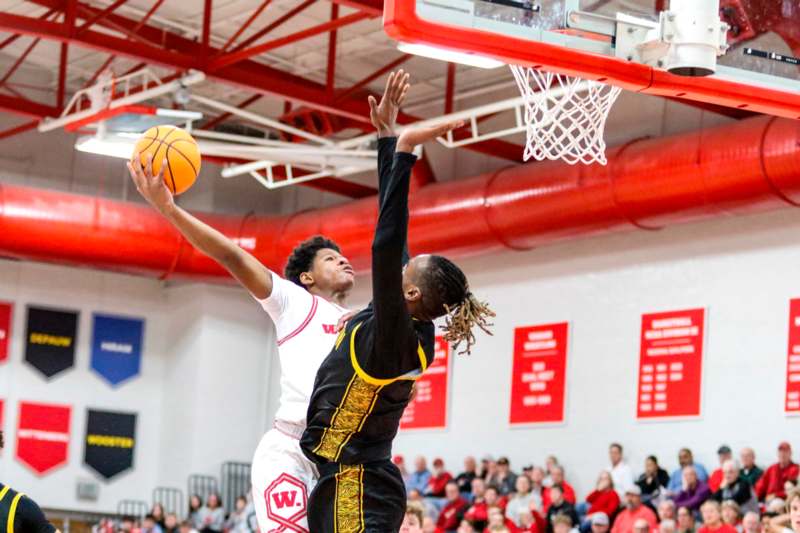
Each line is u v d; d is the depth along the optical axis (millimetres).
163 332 31469
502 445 25047
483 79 25531
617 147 21734
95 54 26812
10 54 27797
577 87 11891
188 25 24844
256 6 23234
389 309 5492
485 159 26203
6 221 26062
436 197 24281
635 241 23391
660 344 22594
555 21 9508
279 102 27281
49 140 30000
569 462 23719
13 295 29797
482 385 25703
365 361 5656
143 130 21031
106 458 30375
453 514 23391
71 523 29750
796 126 19047
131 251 27266
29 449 29516
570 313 24297
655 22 9766
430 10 9070
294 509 6770
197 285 30797
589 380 23703
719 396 21547
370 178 29219
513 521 22297
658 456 22234
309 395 6777
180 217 6367
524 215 22766
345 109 23125
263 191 31047
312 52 25266
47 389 29906
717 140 20109
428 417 26641
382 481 5816
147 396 31109
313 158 24234
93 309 30703
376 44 24375
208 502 28531
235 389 30688
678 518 19391
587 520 21078
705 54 9609
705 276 22141
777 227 21234
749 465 20219
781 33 10125
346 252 26328
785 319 20844
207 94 27250
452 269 5684
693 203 20578
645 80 9711
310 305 6914
